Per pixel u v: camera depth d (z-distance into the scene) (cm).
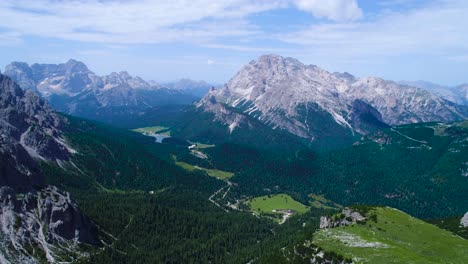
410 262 19575
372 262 19800
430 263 19512
